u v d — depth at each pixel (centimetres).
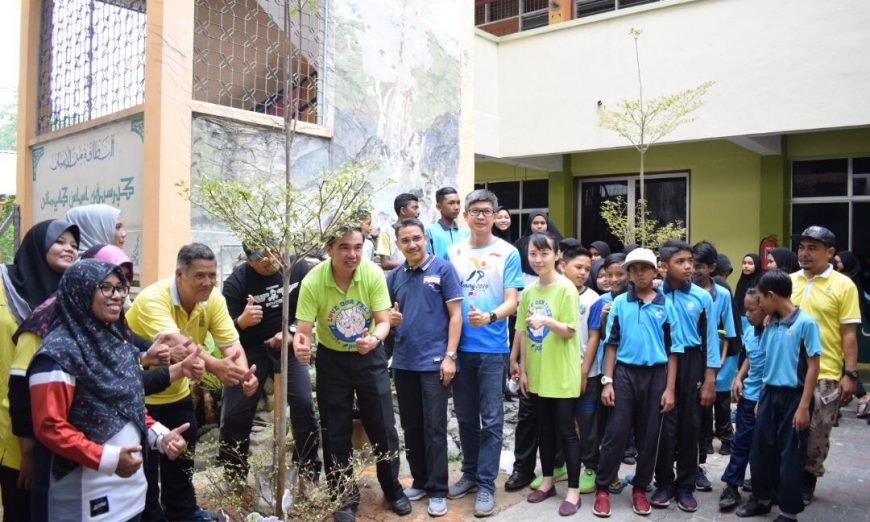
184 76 545
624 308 436
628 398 428
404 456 526
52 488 246
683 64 905
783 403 413
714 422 570
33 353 266
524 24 1205
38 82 741
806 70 821
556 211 1162
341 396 405
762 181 972
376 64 694
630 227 872
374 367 404
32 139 738
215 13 652
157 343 313
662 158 1070
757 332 448
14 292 298
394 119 714
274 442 374
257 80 686
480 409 443
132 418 261
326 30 647
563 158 1149
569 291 444
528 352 457
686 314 437
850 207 940
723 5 873
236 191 329
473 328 444
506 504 444
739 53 864
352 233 380
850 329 436
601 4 1094
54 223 316
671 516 427
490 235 466
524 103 1045
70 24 688
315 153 639
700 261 528
